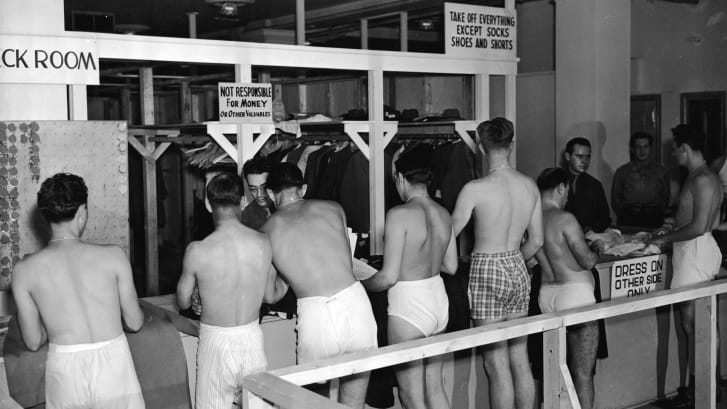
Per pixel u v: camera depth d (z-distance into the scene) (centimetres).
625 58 718
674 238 484
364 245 555
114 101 1116
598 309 299
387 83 857
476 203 380
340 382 349
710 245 482
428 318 364
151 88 661
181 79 740
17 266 285
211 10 804
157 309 352
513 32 600
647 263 488
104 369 291
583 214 549
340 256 342
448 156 587
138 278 860
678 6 825
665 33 837
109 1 739
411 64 548
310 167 626
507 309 390
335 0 751
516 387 402
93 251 295
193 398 362
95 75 413
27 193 387
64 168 396
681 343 517
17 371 303
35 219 389
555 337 290
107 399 293
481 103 591
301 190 354
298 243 337
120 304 302
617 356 482
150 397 332
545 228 405
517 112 777
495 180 382
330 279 337
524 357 400
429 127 627
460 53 573
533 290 442
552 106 740
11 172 382
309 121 547
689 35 821
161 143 661
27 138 385
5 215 381
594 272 432
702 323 349
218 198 324
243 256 321
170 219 973
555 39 748
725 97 794
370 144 542
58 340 288
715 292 345
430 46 988
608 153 710
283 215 345
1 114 387
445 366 428
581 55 707
